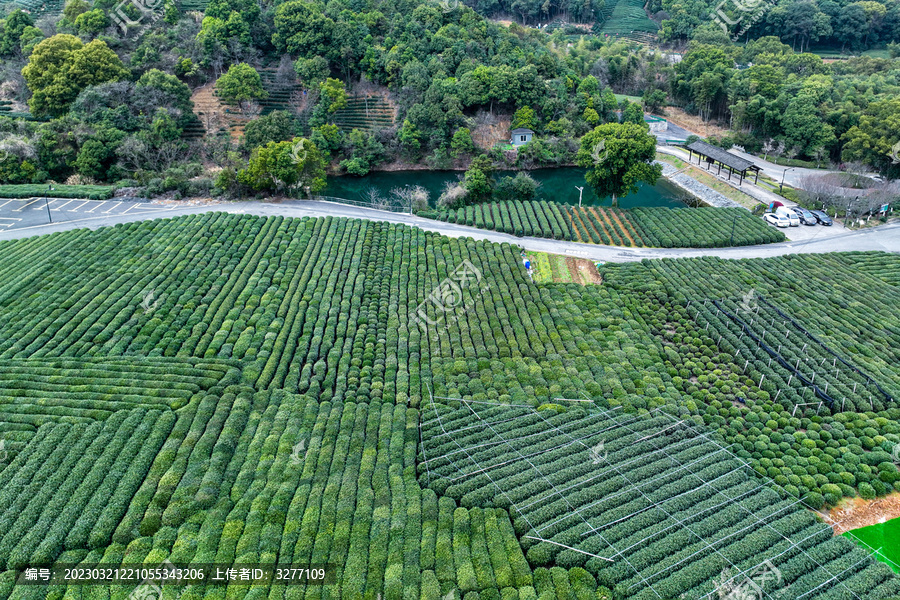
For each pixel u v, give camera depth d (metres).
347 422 61.41
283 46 148.50
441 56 152.25
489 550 48.81
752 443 61.41
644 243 101.31
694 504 53.44
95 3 147.62
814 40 197.88
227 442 57.38
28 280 80.50
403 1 168.38
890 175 121.81
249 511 50.88
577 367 71.56
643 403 66.00
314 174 117.06
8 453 54.72
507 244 98.31
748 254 97.81
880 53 194.88
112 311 75.56
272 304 80.19
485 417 63.66
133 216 104.12
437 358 72.50
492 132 148.75
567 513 52.12
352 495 52.72
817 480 57.06
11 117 126.75
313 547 47.97
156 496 51.19
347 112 148.25
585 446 59.38
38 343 69.50
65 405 60.00
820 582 45.81
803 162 134.75
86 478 52.53
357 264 90.81
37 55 124.19
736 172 122.75
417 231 102.00
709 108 165.12
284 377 68.44
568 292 86.38
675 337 77.50
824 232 104.38
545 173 145.00
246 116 139.88
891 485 57.00
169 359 68.75
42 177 113.62
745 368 72.06
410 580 45.59
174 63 140.12
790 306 82.12
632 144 107.62
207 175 118.38
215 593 44.09
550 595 44.75
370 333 76.62
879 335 76.25
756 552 48.47
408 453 58.19
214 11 147.38
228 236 95.81
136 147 115.81
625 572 46.81
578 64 174.00
